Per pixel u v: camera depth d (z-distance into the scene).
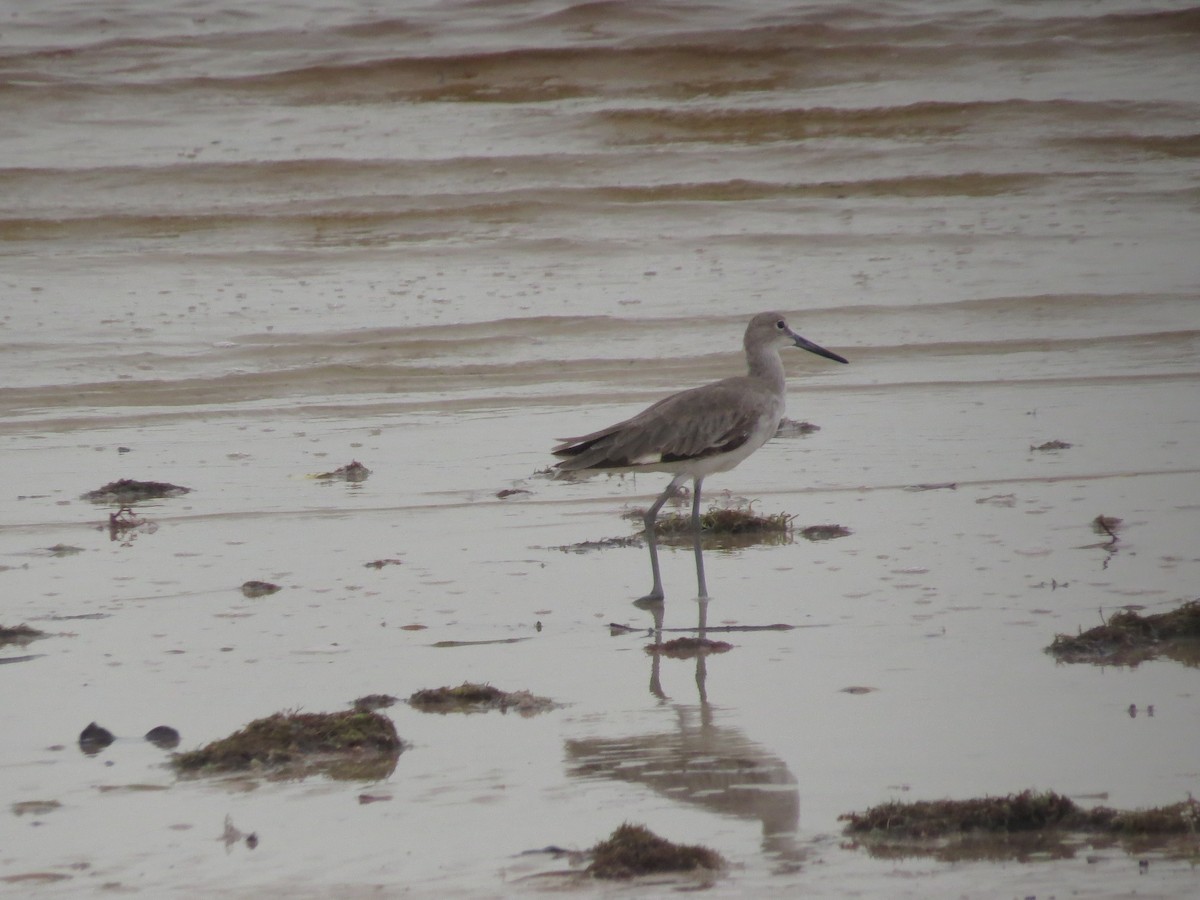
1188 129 33.25
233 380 19.72
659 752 8.58
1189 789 7.80
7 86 35.53
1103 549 12.50
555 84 37.22
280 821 7.70
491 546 13.26
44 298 23.25
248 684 9.86
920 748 8.51
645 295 23.56
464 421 17.95
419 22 40.44
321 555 12.95
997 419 17.45
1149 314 22.23
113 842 7.44
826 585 11.88
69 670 10.13
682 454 12.12
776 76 37.53
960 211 28.58
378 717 8.86
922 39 39.53
